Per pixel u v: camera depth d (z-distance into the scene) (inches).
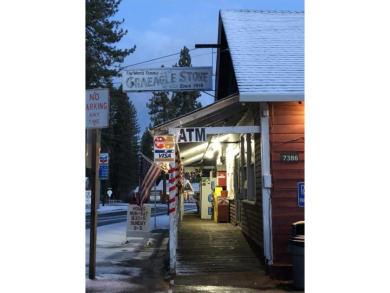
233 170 529.3
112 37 1593.3
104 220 926.4
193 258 361.1
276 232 316.2
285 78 315.0
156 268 350.6
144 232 490.0
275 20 416.2
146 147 2763.3
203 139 325.1
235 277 314.0
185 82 411.2
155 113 2181.3
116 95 1995.6
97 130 315.9
